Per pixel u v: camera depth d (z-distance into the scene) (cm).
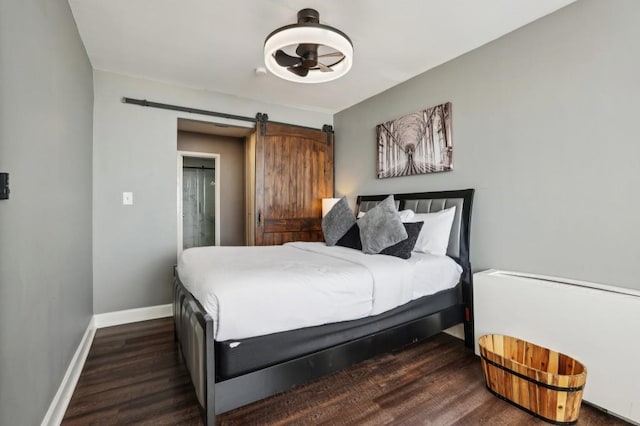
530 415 166
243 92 363
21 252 120
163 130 329
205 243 601
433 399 180
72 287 205
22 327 120
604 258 189
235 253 249
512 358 203
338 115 438
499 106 244
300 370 160
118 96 307
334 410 170
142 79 319
